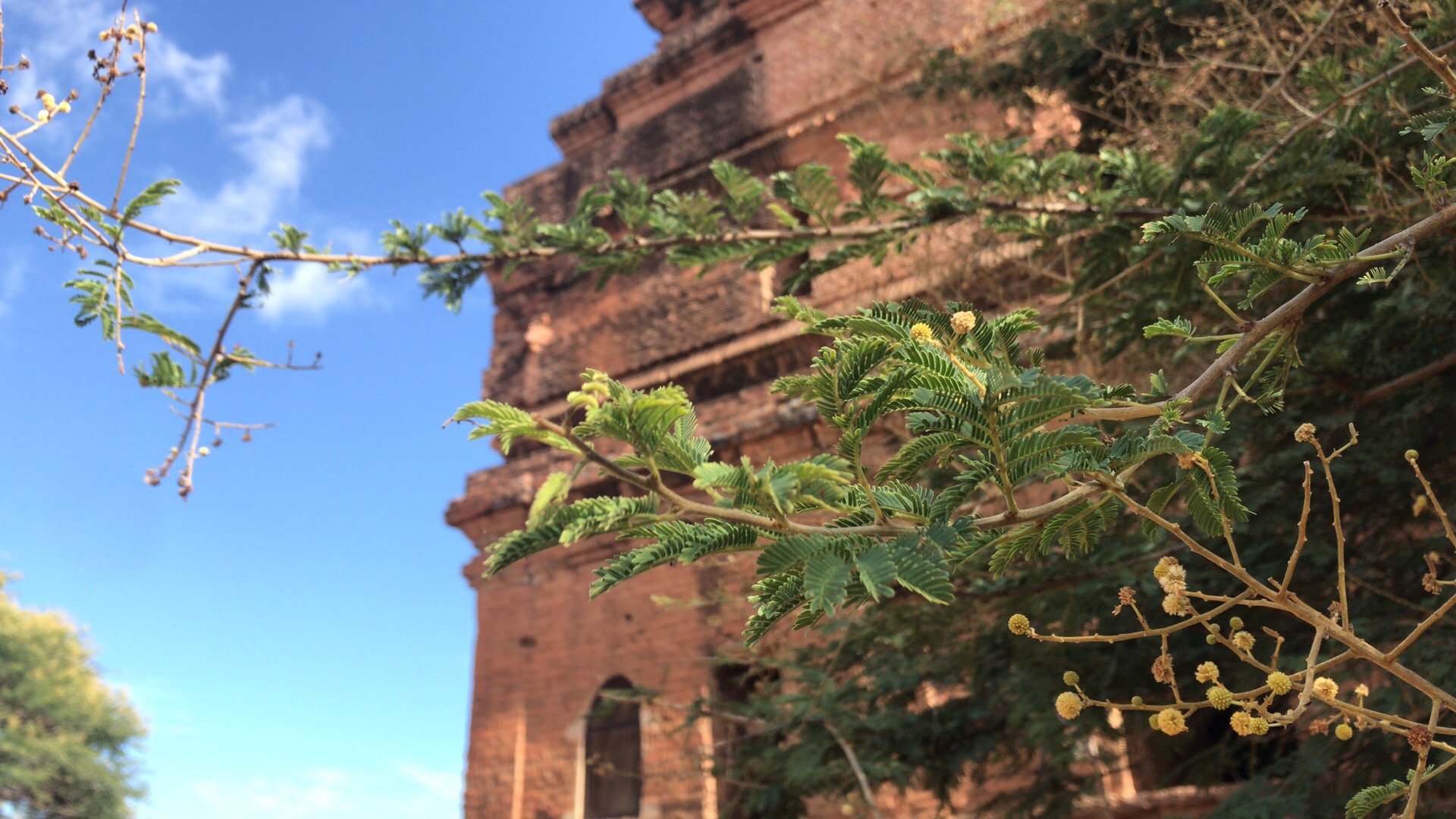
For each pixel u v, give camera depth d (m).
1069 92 8.33
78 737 27.11
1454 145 4.11
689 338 11.95
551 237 5.49
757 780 6.76
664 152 13.45
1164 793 6.82
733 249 5.47
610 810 10.12
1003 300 6.85
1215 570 4.79
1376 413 4.79
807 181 5.12
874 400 1.87
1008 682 5.56
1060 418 2.14
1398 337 4.80
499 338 13.84
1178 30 7.28
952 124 10.47
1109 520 2.19
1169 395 2.33
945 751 5.92
